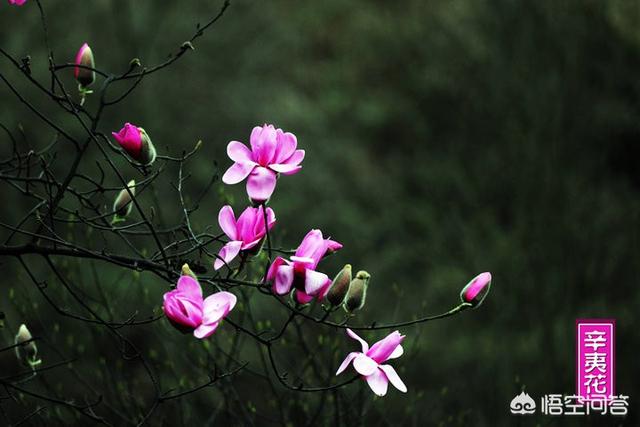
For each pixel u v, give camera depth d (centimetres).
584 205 947
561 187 955
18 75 1040
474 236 1076
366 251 1306
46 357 573
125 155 307
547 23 974
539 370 869
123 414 438
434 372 942
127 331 591
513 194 1027
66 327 598
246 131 1362
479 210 1088
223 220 286
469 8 1159
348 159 1456
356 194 1409
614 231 944
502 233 1067
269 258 280
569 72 969
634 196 996
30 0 1083
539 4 976
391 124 1524
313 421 416
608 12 983
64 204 948
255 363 603
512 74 1017
